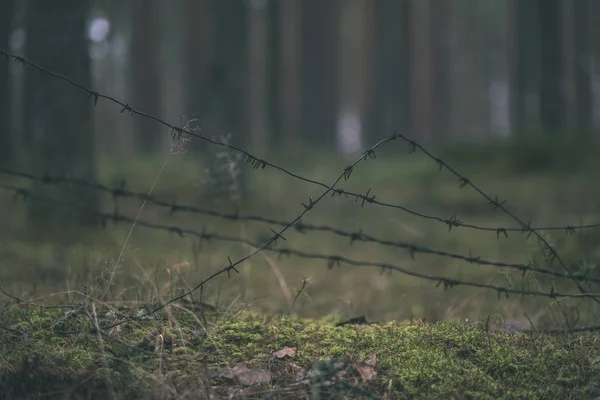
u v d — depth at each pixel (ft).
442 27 127.95
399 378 10.93
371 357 11.60
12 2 58.34
